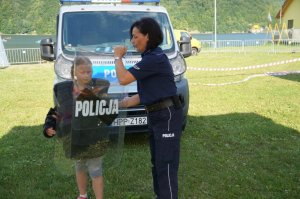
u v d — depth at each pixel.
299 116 7.14
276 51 23.36
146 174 4.54
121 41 5.68
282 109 7.77
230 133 6.12
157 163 3.14
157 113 3.05
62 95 3.19
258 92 9.82
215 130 6.32
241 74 13.62
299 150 5.28
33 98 9.69
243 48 25.98
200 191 4.06
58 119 3.26
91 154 3.27
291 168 4.64
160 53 3.01
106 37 5.73
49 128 3.34
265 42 29.56
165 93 3.03
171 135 3.08
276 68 15.37
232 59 19.69
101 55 5.30
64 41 5.68
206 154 5.15
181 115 3.15
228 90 10.23
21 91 10.84
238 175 4.44
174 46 5.88
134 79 2.94
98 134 3.21
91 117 3.15
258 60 18.70
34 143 5.73
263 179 4.30
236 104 8.38
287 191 4.01
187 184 4.21
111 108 3.18
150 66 2.93
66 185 4.21
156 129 3.10
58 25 6.00
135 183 4.29
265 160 4.90
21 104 8.94
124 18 6.01
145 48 3.02
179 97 3.15
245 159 4.98
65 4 6.56
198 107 8.12
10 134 6.32
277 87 10.49
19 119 7.38
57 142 3.37
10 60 21.00
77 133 3.16
